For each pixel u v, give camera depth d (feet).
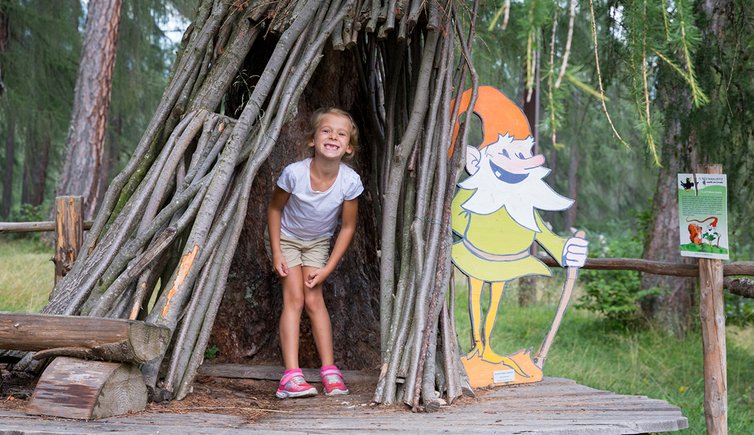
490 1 12.65
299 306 11.19
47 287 25.20
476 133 38.99
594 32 7.52
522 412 9.30
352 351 13.42
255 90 10.89
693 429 14.75
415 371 9.59
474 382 11.08
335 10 11.41
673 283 26.61
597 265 13.35
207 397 10.20
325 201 10.98
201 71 11.53
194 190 10.18
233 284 13.26
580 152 57.00
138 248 9.86
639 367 21.36
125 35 45.34
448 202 10.91
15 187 93.71
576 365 20.75
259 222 13.44
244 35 11.52
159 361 9.52
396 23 12.09
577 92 24.38
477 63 21.01
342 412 9.34
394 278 11.28
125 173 10.93
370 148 14.26
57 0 45.42
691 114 16.53
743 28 16.06
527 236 11.78
